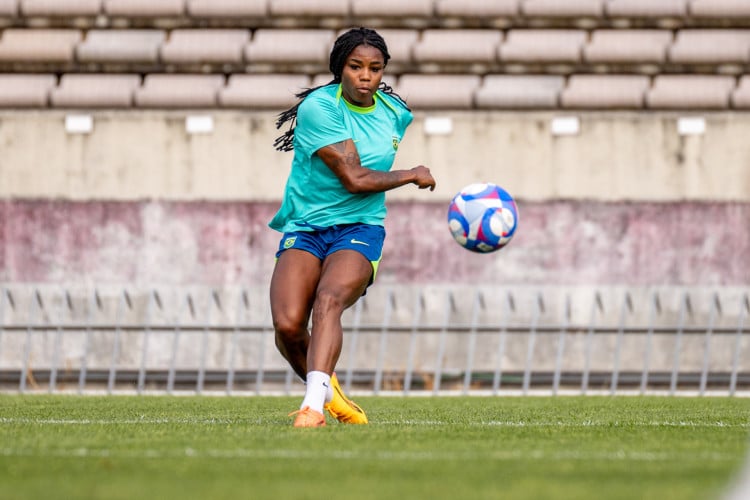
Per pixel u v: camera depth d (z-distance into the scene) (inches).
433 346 1755.7
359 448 657.6
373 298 1774.1
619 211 1812.3
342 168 828.0
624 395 1596.9
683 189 1817.2
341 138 834.8
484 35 2020.2
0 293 1801.2
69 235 1840.6
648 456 631.2
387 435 736.3
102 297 1813.5
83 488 496.7
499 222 878.4
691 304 1771.7
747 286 1793.8
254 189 1849.2
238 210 1823.3
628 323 1768.0
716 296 1775.3
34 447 666.8
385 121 869.2
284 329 821.2
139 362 1781.5
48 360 1784.0
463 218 882.1
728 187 1814.7
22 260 1843.0
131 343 1785.2
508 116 1830.7
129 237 1834.4
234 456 618.8
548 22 2027.6
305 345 836.6
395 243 1791.3
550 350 1753.2
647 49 1980.8
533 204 1818.4
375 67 845.8
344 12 2042.3
